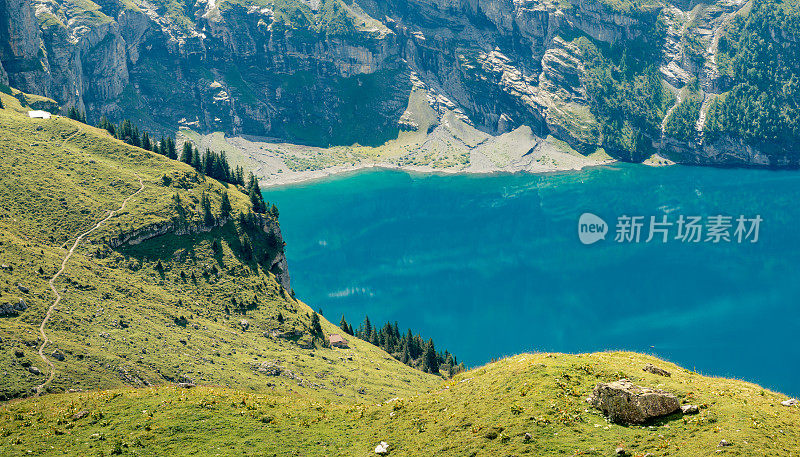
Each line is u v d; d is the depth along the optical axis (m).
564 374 74.06
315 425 82.56
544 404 69.44
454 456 67.06
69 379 135.75
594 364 76.44
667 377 73.12
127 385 143.88
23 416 89.19
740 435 60.12
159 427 82.56
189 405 88.06
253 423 83.44
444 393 81.25
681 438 61.50
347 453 74.44
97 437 81.69
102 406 90.56
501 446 65.94
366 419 82.12
